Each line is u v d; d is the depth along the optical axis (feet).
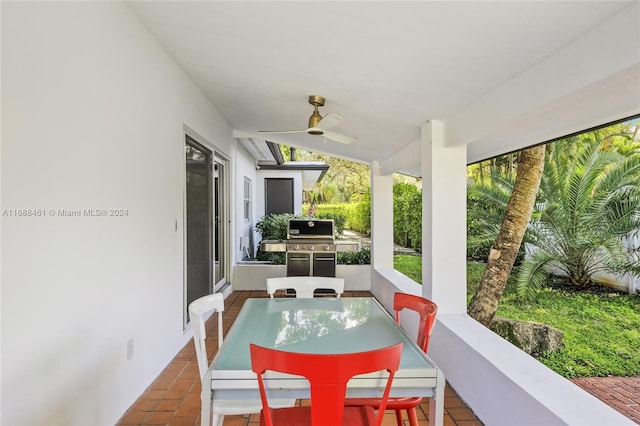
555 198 17.12
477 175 21.01
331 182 42.60
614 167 15.07
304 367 3.95
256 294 18.33
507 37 5.58
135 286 7.98
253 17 6.94
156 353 9.13
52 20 5.34
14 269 4.69
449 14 5.37
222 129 16.28
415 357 5.24
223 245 18.35
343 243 18.99
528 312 17.56
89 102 6.25
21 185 4.80
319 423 4.00
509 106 6.93
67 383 5.70
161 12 7.57
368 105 10.53
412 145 13.07
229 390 4.67
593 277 16.60
